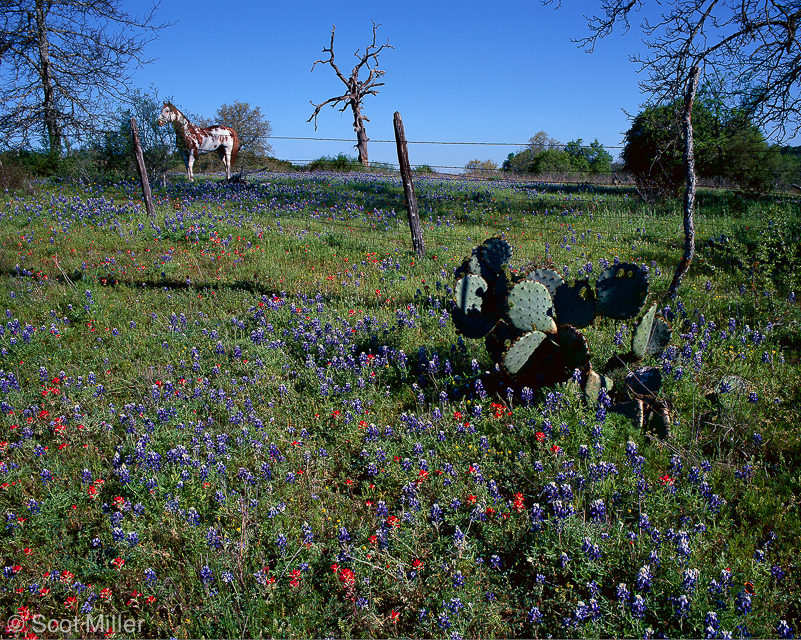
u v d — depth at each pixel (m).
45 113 26.77
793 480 3.98
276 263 10.34
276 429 4.97
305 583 3.40
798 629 3.06
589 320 5.20
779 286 8.02
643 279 4.98
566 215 15.33
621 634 3.02
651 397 4.71
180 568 3.59
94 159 22.89
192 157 22.22
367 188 21.98
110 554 3.68
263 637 3.13
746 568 3.32
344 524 3.92
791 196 17.88
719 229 12.54
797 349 6.20
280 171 35.50
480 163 55.09
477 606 3.20
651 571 3.27
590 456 4.22
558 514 3.54
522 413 4.89
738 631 2.93
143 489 4.15
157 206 15.73
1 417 5.23
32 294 8.44
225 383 5.79
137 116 21.70
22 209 14.89
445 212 16.42
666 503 3.76
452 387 5.57
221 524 3.98
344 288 8.88
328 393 5.45
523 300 5.20
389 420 5.18
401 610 3.33
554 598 3.24
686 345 5.49
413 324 6.93
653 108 9.09
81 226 12.95
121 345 6.90
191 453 4.62
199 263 10.27
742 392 5.03
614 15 10.33
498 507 3.85
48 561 3.64
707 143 14.74
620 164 28.28
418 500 3.95
